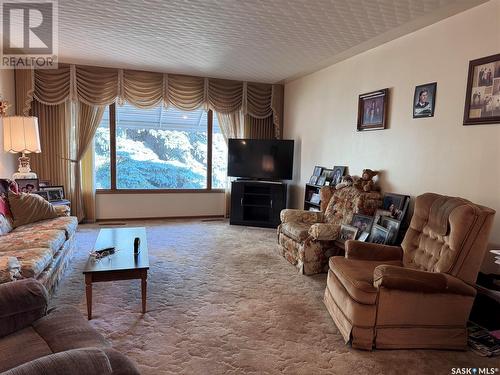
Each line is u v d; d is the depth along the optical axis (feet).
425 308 7.32
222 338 7.63
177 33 11.86
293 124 19.53
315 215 13.97
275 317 8.68
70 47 13.78
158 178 20.34
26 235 10.27
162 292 9.94
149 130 19.93
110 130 18.61
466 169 9.32
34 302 5.40
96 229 17.06
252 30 11.34
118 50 14.10
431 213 8.65
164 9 9.84
